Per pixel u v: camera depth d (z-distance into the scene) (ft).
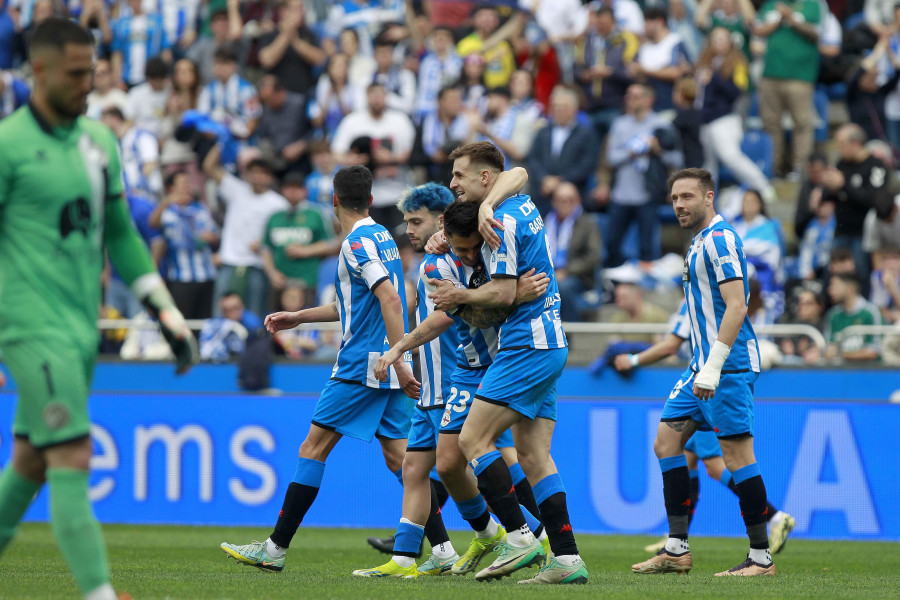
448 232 56.08
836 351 111.45
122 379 122.62
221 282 134.41
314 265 132.26
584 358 117.19
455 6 168.66
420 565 66.33
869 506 107.55
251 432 117.50
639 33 158.40
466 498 62.49
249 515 117.08
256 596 48.96
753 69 164.04
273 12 174.29
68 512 38.24
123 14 175.11
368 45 170.40
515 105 144.77
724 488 110.11
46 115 39.78
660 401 111.04
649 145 135.13
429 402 63.67
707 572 72.64
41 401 38.42
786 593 54.54
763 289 126.00
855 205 129.49
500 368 55.31
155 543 96.07
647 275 133.39
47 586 53.83
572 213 129.80
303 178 146.20
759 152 152.35
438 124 141.49
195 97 154.61
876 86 151.43
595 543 101.50
